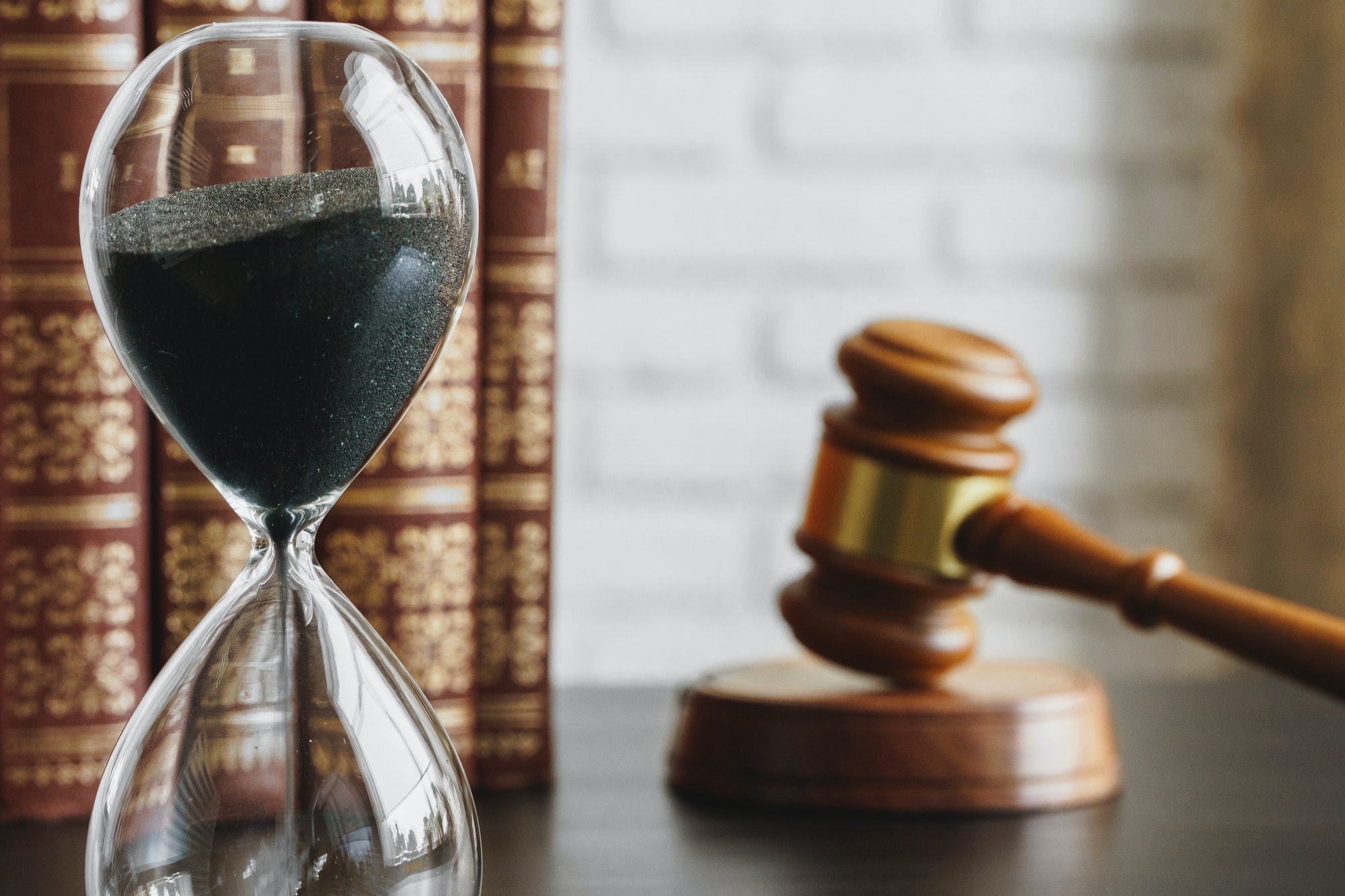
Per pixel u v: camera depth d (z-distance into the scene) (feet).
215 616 1.73
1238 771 2.23
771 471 3.09
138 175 1.66
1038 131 3.09
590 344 3.06
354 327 1.68
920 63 3.06
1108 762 2.15
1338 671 1.97
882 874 1.94
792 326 3.07
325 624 1.73
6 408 2.05
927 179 3.08
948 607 2.16
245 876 1.67
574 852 1.98
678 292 3.06
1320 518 2.96
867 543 2.13
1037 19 3.07
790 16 3.05
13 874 1.94
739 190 3.06
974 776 2.09
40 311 2.05
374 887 1.68
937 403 2.10
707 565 3.09
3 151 2.04
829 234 3.07
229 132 1.66
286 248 1.66
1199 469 3.14
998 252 3.09
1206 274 3.12
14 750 2.06
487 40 2.13
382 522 2.09
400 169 1.68
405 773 1.70
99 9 2.04
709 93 3.04
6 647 2.06
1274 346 3.06
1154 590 2.08
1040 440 3.12
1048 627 3.18
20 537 2.06
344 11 2.07
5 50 2.03
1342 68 2.91
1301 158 3.00
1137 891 1.91
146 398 1.73
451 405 2.10
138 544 2.08
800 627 2.16
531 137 2.13
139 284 1.67
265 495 1.73
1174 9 3.09
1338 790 2.17
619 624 3.09
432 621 2.10
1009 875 1.94
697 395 3.07
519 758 2.16
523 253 2.14
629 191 3.04
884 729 2.09
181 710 1.70
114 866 1.68
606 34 3.03
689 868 1.95
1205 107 3.10
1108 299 3.11
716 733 2.13
